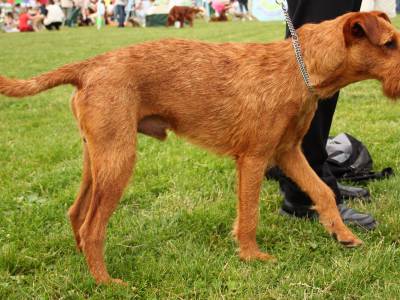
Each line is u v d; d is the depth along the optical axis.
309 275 1.23
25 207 1.64
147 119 1.32
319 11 1.40
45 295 1.21
